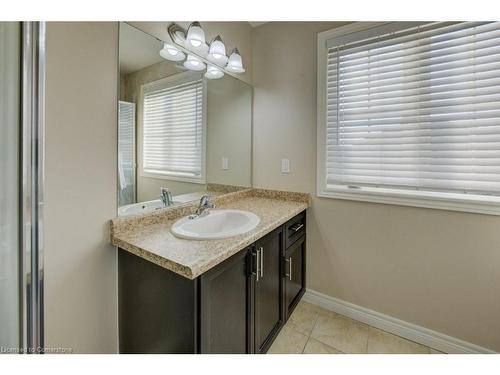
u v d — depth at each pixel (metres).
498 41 1.36
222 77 1.96
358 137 1.81
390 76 1.67
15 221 0.79
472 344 1.50
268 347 1.49
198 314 0.99
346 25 1.79
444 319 1.58
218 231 1.61
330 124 1.92
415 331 1.66
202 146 1.80
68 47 1.06
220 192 1.98
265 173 2.25
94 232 1.19
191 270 0.90
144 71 1.38
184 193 1.68
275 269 1.57
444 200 1.53
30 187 0.77
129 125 1.32
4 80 0.78
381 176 1.75
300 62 2.03
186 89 1.65
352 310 1.89
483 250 1.44
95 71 1.16
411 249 1.66
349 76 1.82
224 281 1.12
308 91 2.00
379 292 1.79
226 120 2.00
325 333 1.73
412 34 1.58
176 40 1.56
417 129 1.60
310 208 2.04
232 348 1.18
